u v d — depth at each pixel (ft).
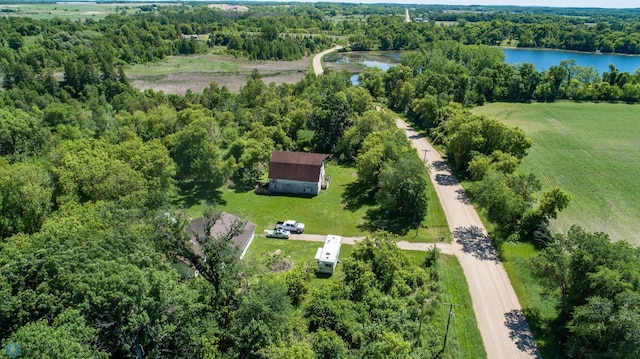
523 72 474.08
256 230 197.16
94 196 162.50
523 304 143.84
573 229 133.08
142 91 467.11
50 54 531.91
